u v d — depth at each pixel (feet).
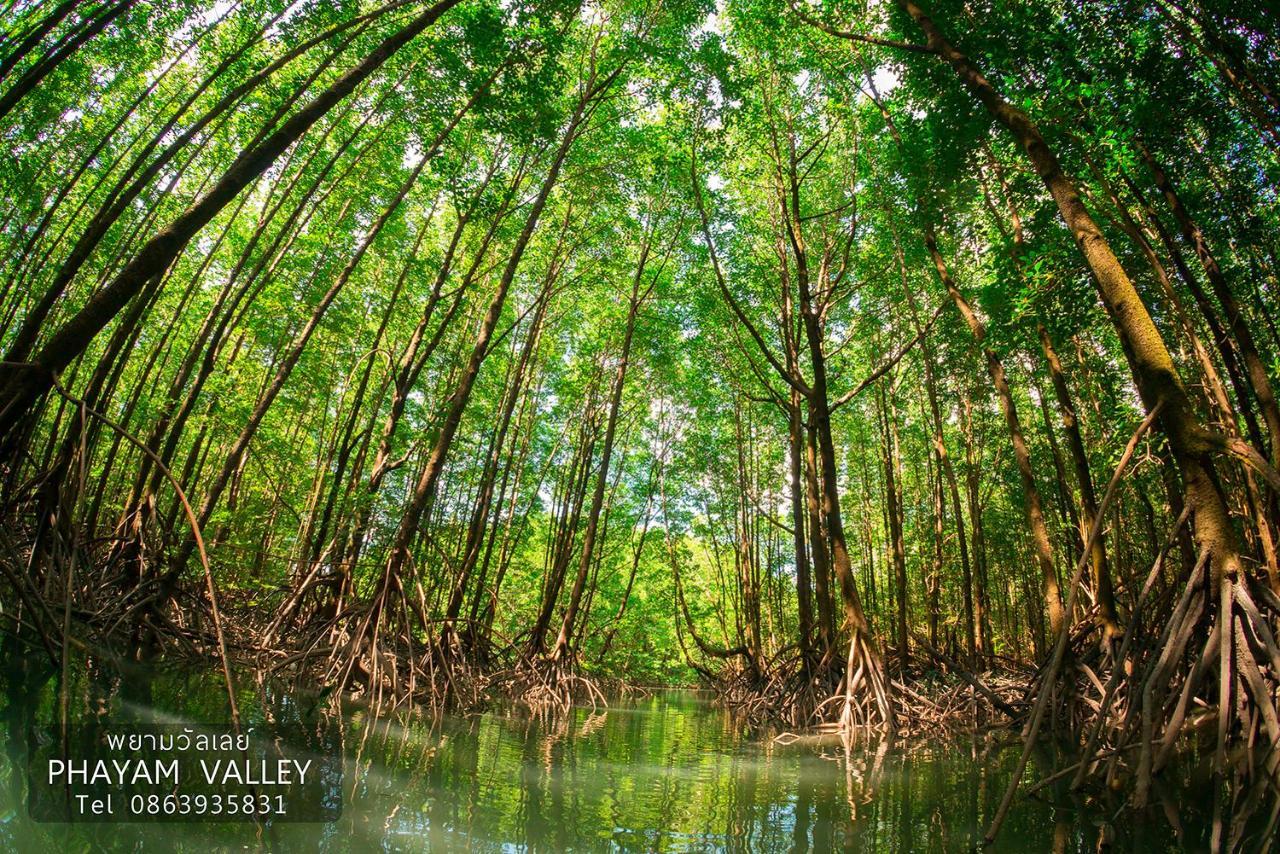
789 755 22.99
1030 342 35.32
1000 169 27.20
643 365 67.31
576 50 38.24
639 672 89.81
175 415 34.58
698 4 36.06
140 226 33.04
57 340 12.42
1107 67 22.39
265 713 19.17
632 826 12.43
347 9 26.55
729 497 78.54
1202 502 13.73
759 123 40.50
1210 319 22.45
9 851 7.92
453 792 13.65
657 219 50.34
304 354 47.52
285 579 40.37
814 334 37.37
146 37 29.76
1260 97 20.80
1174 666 13.34
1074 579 14.40
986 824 13.17
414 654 28.96
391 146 38.83
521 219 46.57
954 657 52.60
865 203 38.52
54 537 20.97
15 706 14.17
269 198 35.24
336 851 9.32
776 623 88.99
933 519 65.62
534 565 87.66
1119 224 22.29
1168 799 14.69
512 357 57.98
